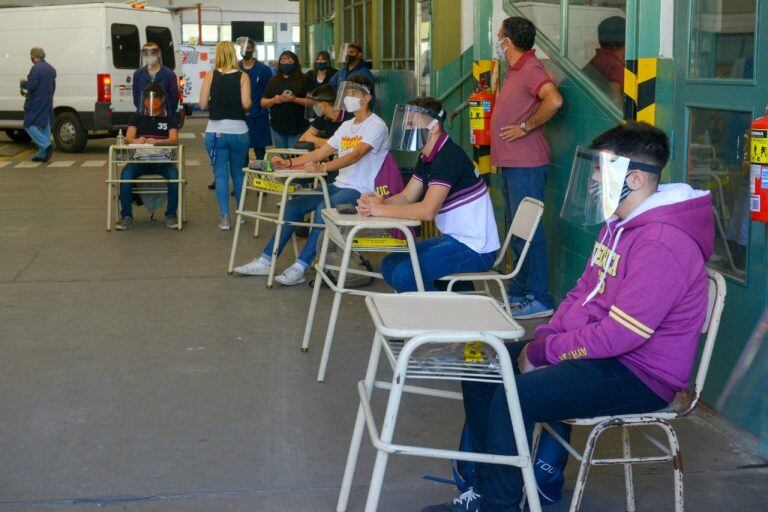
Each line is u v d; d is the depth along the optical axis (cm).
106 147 1619
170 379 443
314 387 433
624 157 265
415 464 351
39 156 1392
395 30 977
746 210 364
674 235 264
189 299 589
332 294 603
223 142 811
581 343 270
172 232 819
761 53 350
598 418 273
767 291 350
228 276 652
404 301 293
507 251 621
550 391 268
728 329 377
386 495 326
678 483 279
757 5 351
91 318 546
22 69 1525
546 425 303
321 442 371
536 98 538
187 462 351
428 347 295
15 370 454
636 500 321
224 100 804
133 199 901
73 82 1487
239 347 492
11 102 1544
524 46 541
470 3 715
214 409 405
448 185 438
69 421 391
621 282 272
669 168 419
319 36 1565
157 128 827
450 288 446
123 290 612
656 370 270
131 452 360
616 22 475
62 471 343
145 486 331
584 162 273
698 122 399
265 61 2964
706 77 391
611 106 478
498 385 296
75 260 704
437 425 388
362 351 485
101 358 473
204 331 521
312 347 493
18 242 773
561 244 557
